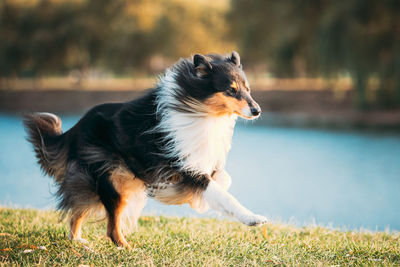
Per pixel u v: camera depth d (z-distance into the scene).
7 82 55.66
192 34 48.12
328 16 30.92
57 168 5.97
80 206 5.67
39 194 14.30
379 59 29.61
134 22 48.97
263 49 41.28
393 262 5.12
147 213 8.57
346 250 5.64
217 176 5.55
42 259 5.16
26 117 6.12
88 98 50.81
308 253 5.50
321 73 33.03
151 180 5.50
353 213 12.95
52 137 6.01
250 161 22.31
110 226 5.59
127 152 5.52
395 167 19.50
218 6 51.06
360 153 23.03
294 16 36.62
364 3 28.70
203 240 5.93
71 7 51.34
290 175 18.84
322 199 14.73
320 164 20.83
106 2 51.19
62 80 71.19
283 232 6.91
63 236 6.13
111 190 5.54
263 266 4.98
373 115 33.69
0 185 16.00
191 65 5.48
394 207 13.45
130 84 58.69
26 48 51.44
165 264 5.05
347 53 29.47
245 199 15.02
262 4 40.22
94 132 5.66
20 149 25.12
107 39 50.84
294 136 29.59
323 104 39.31
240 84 5.36
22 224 6.76
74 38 50.38
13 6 52.91
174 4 49.41
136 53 49.25
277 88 44.94
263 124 35.19
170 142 5.30
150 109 5.52
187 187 5.30
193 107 5.26
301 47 36.88
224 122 5.48
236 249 5.54
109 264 4.97
